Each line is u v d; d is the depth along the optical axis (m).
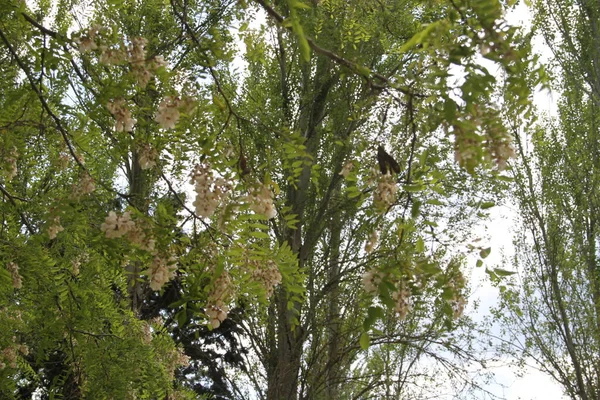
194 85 3.49
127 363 4.96
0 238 4.34
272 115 10.18
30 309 4.97
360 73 2.79
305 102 10.81
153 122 3.73
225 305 3.36
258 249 3.60
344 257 11.41
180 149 3.73
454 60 2.45
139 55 3.36
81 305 4.82
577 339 15.15
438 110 2.69
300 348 11.10
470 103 2.42
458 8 2.42
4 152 3.97
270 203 3.31
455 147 2.62
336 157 10.69
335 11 7.45
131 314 5.75
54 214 3.82
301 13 7.30
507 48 2.42
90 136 3.94
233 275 3.51
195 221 3.40
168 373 6.09
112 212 3.33
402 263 2.79
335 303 11.56
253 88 10.81
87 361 4.89
